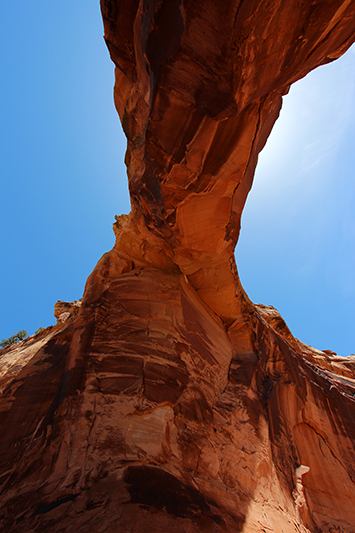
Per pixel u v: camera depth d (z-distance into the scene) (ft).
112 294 27.37
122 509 10.94
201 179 21.81
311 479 27.14
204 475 17.25
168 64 14.73
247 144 19.86
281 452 26.22
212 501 14.80
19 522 11.25
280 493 21.66
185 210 24.88
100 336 23.04
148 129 18.95
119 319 25.18
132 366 21.44
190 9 12.16
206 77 14.97
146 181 24.08
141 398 19.30
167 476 14.47
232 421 23.90
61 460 15.01
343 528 23.45
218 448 20.24
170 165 20.84
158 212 26.30
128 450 15.72
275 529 16.21
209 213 25.68
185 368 24.23
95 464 14.51
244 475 19.77
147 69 17.13
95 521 10.26
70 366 20.62
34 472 14.93
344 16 13.33
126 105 24.43
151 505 11.61
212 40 13.15
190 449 18.25
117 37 18.93
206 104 16.48
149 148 20.39
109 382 19.71
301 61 15.79
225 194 23.89
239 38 12.92
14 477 15.01
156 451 16.21
